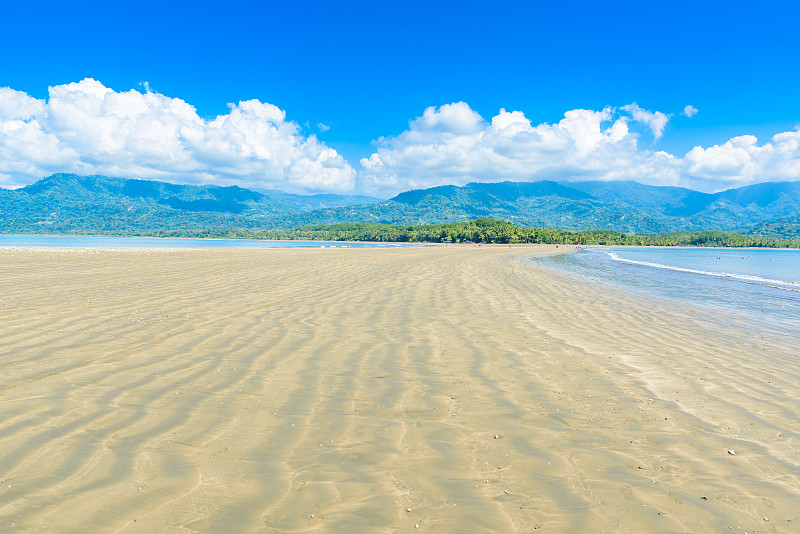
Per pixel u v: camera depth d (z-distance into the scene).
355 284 18.56
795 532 3.28
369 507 3.38
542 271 31.50
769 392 6.71
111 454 3.99
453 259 41.53
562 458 4.35
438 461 4.20
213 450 4.20
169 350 7.70
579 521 3.32
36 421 4.60
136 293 13.70
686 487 3.88
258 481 3.68
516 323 11.66
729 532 3.26
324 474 3.86
